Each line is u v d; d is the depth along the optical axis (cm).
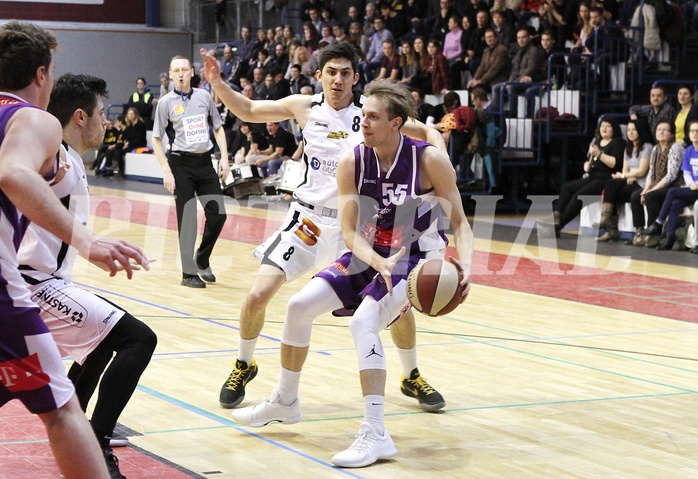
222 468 372
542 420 449
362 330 396
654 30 1407
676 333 664
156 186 1844
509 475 371
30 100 290
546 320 705
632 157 1146
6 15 2264
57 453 271
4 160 261
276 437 417
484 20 1514
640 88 1438
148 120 2112
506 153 1396
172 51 2416
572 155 1473
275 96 1675
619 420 450
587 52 1416
